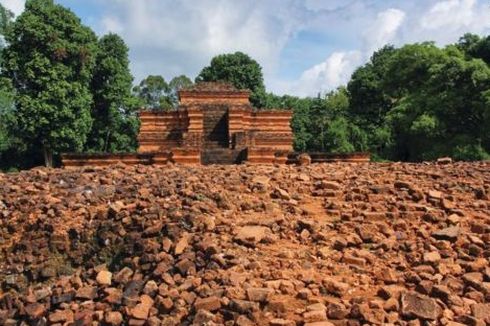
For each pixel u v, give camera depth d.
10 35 31.19
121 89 38.19
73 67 32.91
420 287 5.80
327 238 7.19
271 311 5.36
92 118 36.09
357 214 8.06
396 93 39.16
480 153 27.03
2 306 6.74
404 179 10.05
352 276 6.20
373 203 8.55
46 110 30.58
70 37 32.50
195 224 7.35
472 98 28.33
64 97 31.08
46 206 8.54
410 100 31.81
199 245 6.69
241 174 10.24
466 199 8.92
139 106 40.69
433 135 29.05
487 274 6.12
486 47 33.78
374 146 39.81
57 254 7.70
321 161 18.05
